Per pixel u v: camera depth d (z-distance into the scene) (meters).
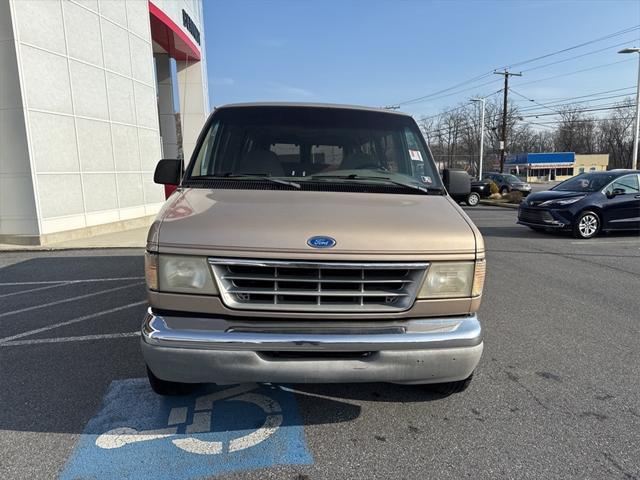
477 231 2.77
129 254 9.06
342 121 3.89
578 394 3.50
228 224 2.59
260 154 3.62
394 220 2.76
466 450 2.79
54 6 10.08
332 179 3.52
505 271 7.71
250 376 2.52
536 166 71.12
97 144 11.58
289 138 3.73
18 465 2.59
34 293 6.19
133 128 13.18
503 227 14.02
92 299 5.89
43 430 2.94
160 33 18.36
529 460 2.70
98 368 3.87
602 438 2.93
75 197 10.84
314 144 3.72
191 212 2.75
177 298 2.54
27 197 9.69
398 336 2.56
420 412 3.21
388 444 2.84
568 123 81.69
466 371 2.68
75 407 3.23
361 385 3.59
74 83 10.73
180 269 2.52
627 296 6.21
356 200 3.11
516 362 4.07
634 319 5.26
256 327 2.54
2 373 3.77
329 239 2.54
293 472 2.56
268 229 2.55
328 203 2.99
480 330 2.71
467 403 3.34
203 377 2.54
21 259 8.56
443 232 2.70
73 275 7.25
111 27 12.12
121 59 12.57
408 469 2.60
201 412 3.17
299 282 2.53
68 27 10.51
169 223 2.63
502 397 3.44
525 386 3.62
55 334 4.66
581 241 11.12
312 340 2.49
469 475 2.56
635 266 8.19
